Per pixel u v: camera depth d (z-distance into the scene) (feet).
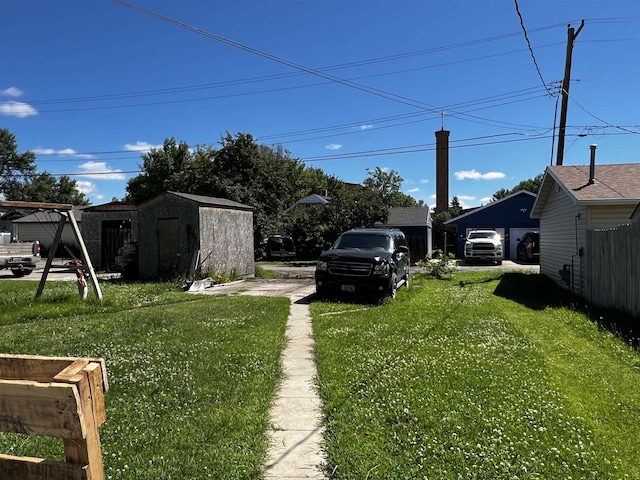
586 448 11.88
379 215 104.22
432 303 37.19
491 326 27.66
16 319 30.63
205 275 53.83
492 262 94.73
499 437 12.35
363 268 38.73
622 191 39.83
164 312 32.96
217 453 11.63
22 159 199.82
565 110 59.57
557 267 51.47
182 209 53.72
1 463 6.16
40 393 5.76
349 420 13.79
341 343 23.52
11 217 119.55
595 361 20.33
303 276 66.33
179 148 151.84
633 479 10.64
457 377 17.46
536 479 10.36
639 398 15.79
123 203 73.15
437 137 157.99
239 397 15.64
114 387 16.44
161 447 11.90
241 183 108.47
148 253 55.47
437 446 11.89
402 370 18.35
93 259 74.74
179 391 16.08
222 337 24.61
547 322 29.04
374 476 10.67
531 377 17.72
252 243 65.92
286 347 23.41
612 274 32.04
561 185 43.62
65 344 23.26
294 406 15.38
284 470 11.22
